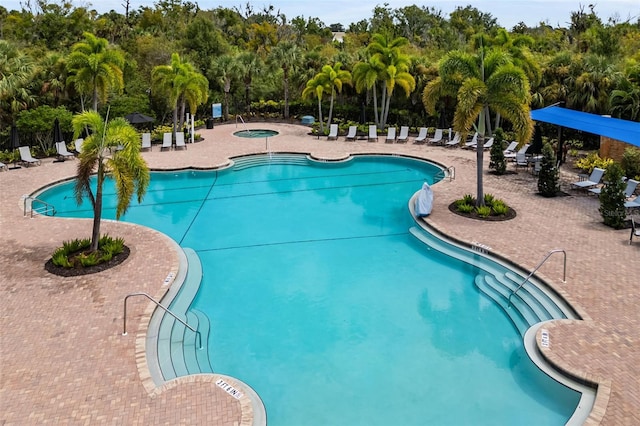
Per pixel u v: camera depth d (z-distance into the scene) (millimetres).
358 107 41562
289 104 44812
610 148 25109
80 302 12453
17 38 51531
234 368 10812
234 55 50875
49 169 25953
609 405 8734
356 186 24609
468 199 19797
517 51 30938
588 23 53219
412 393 10031
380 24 73875
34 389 9320
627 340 10672
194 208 21297
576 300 12328
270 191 23844
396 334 12070
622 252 15164
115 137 13922
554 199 20609
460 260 15734
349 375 10586
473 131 33594
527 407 9570
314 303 13523
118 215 14297
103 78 29844
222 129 39594
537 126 28547
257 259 16234
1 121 30281
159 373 10211
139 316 11844
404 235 18250
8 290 13000
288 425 9203
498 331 12180
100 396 9180
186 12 81750
